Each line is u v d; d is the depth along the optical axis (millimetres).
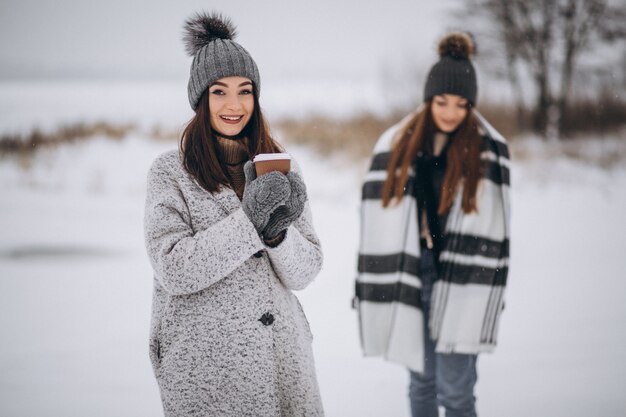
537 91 14438
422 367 3305
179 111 15805
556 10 15133
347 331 4816
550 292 5832
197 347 2031
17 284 6309
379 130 12883
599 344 4539
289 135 12836
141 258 7324
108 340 4742
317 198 9867
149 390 3865
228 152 2213
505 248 3441
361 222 3588
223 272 1949
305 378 2127
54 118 14875
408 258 3387
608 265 6715
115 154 12398
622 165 11375
